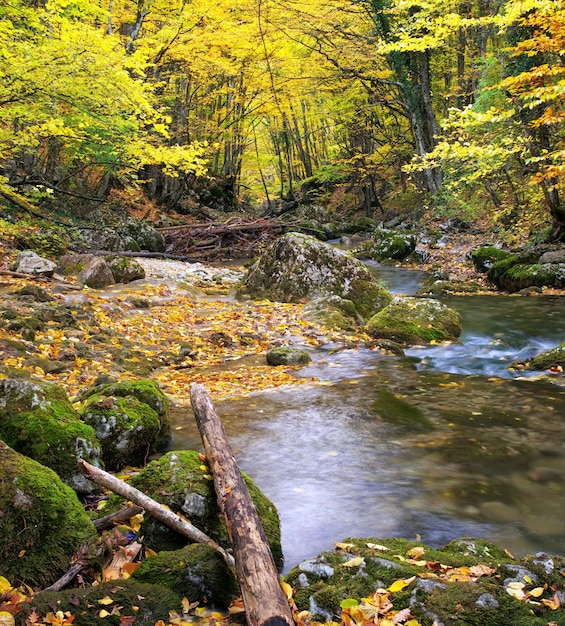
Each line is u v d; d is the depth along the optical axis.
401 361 7.63
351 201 41.00
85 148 13.47
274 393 6.10
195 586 2.56
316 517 3.45
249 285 12.41
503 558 2.79
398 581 2.41
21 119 9.62
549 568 2.52
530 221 16.31
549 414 5.24
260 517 3.03
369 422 5.12
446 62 27.17
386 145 32.09
